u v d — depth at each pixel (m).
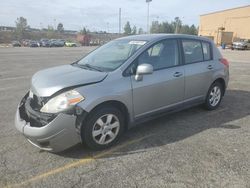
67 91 3.72
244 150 4.09
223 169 3.55
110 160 3.81
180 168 3.59
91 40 81.81
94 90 3.85
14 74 11.88
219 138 4.54
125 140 4.45
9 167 3.62
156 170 3.54
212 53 5.94
